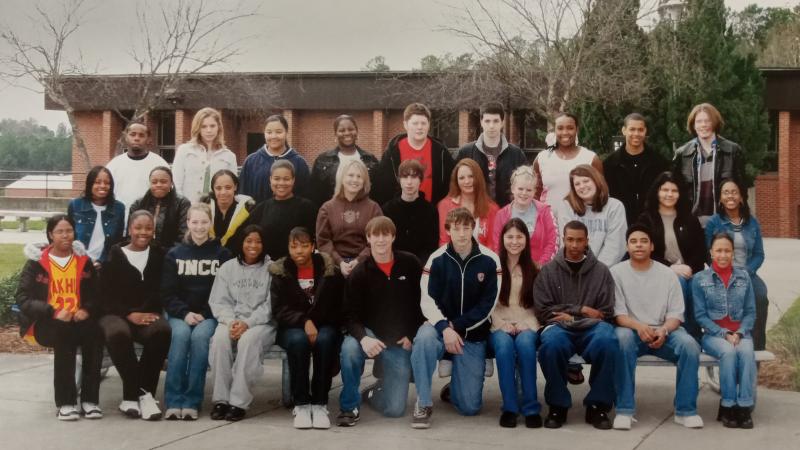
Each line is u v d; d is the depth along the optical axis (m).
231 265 6.26
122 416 6.05
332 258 6.54
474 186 6.82
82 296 6.07
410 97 29.56
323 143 31.44
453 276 6.09
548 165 7.43
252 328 6.06
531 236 6.77
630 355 5.79
